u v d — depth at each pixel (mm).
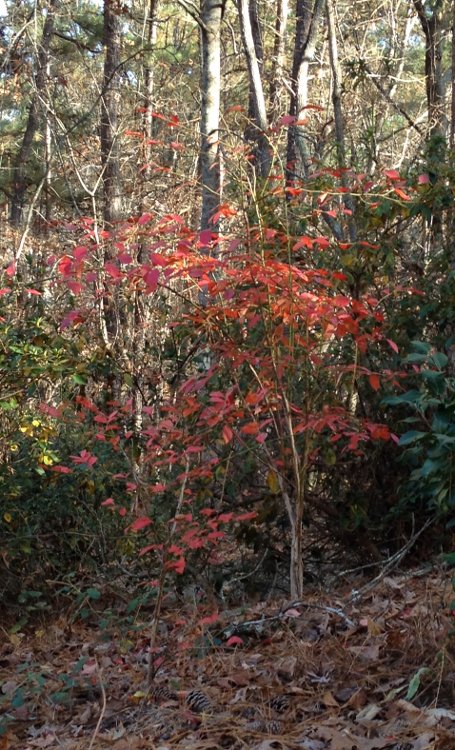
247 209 6172
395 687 4086
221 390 6203
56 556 7156
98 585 6879
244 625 5211
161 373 7230
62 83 17750
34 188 25188
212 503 6621
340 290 6543
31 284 6887
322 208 6762
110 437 5621
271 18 22906
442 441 3564
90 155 17062
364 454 5902
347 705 4020
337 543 6852
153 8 21094
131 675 5066
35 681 5102
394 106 14953
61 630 6461
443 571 5488
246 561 6891
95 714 4621
